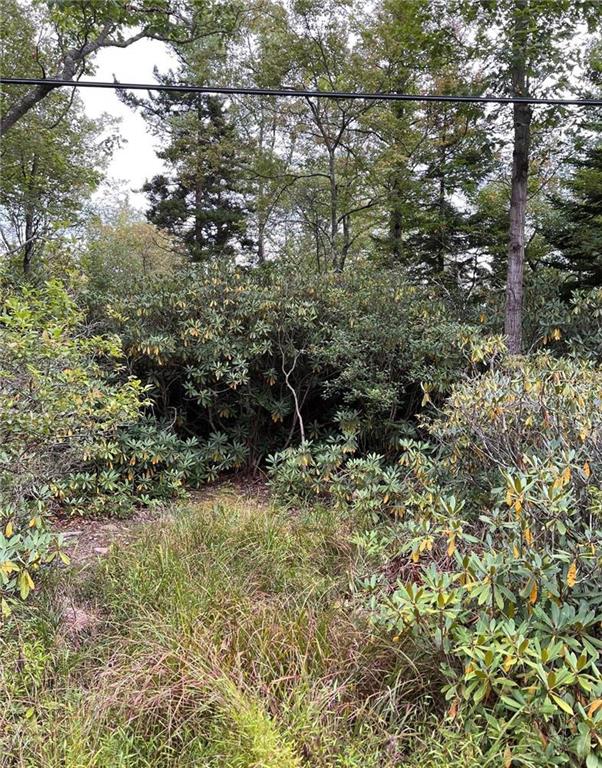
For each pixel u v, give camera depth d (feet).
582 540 6.29
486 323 20.27
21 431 9.10
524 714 5.34
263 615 7.72
